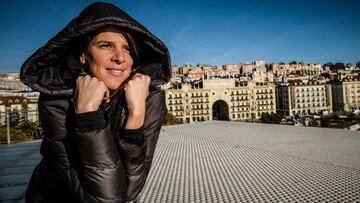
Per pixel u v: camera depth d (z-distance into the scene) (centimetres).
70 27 171
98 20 167
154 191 676
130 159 189
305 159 1039
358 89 14288
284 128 2230
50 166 207
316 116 12719
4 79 15488
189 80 14025
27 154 1128
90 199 179
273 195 645
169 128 2594
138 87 184
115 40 175
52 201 219
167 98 12094
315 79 17362
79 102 168
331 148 1260
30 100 7494
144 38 195
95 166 171
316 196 634
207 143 1534
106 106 188
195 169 913
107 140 172
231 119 12700
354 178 771
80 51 183
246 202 598
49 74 182
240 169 907
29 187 229
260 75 16925
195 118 12344
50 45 172
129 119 183
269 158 1073
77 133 168
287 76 18625
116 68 176
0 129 1673
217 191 676
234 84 12756
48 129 184
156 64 213
